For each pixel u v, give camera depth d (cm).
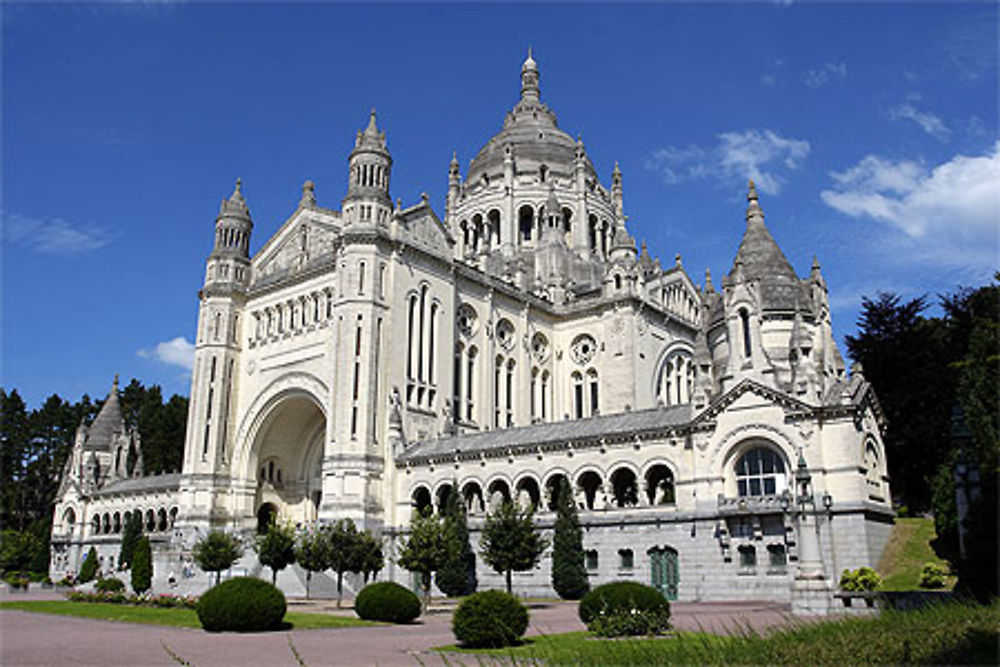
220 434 7994
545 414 8731
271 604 3741
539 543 5128
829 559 4641
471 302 8038
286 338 7869
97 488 10206
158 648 3056
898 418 6575
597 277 9944
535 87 12300
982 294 6081
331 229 7888
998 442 3469
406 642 3212
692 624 3425
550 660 2373
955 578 4119
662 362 8925
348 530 5275
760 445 5056
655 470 5731
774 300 5784
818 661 1944
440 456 6488
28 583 8762
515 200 10562
